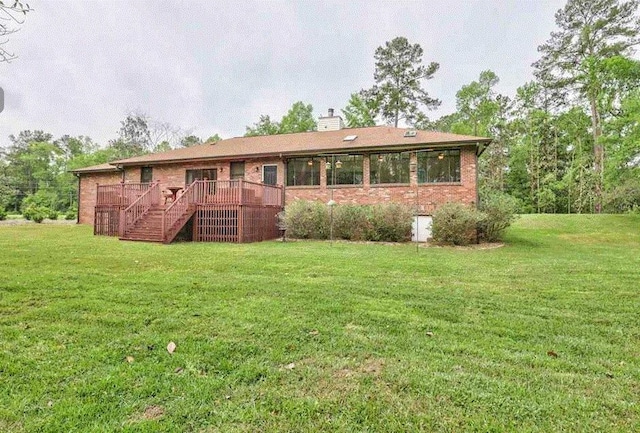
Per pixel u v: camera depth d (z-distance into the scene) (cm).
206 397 220
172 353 281
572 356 286
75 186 4250
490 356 284
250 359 274
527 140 3136
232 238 1258
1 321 350
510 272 641
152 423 193
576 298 462
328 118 1925
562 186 2697
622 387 237
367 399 221
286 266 681
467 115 3509
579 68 2408
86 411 203
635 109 1680
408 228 1248
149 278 555
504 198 1290
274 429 191
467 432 191
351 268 667
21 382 234
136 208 1246
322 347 297
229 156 1570
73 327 336
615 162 1811
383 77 3241
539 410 210
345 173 1455
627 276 610
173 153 1812
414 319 372
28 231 1464
